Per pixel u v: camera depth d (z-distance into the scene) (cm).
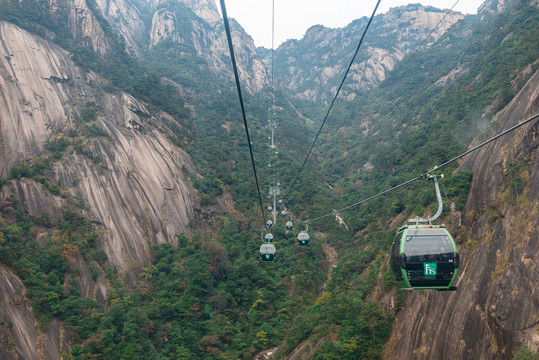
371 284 5950
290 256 8188
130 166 8412
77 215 6831
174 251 7725
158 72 16875
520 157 4641
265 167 12875
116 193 7756
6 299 4856
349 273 6956
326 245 9312
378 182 10650
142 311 5944
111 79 10381
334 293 6278
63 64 9300
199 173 10381
